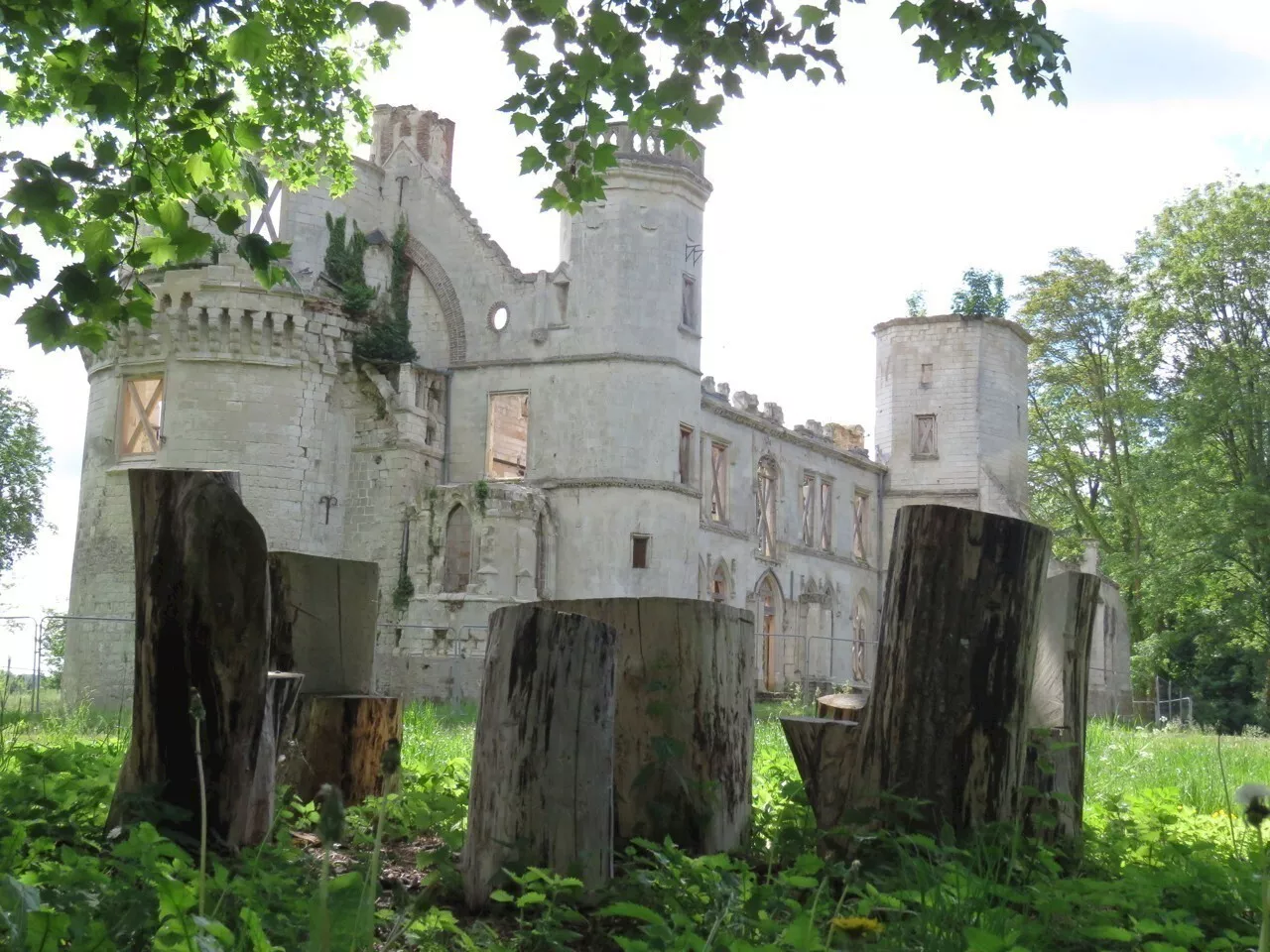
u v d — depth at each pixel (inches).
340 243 1455.5
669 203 1488.7
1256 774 522.9
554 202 411.8
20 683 709.3
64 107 501.4
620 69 389.7
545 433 1466.5
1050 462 2279.8
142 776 255.8
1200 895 235.1
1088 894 220.7
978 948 162.4
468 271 1529.3
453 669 1268.5
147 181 301.9
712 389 1742.1
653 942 181.6
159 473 258.1
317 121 601.9
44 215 300.7
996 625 262.5
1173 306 1859.0
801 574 1932.8
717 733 285.3
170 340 1317.7
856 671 2087.8
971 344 2140.7
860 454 2172.7
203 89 354.0
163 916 165.5
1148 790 363.6
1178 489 1750.7
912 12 402.3
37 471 2140.7
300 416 1349.7
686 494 1481.3
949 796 259.3
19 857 214.4
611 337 1455.5
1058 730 297.0
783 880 212.4
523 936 210.2
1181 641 1852.9
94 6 327.9
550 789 241.3
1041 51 400.5
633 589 1428.4
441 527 1375.5
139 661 259.0
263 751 263.3
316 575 345.4
